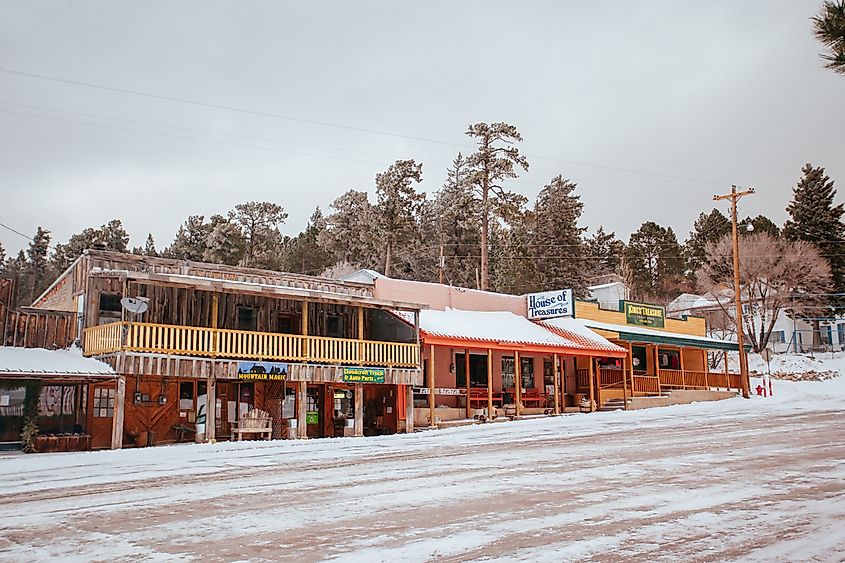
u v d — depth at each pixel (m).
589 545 7.77
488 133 50.91
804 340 63.22
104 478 13.30
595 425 25.52
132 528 8.91
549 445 19.00
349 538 8.24
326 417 26.50
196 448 19.16
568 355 33.88
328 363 23.92
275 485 12.30
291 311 26.53
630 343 37.25
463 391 29.64
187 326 22.02
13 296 21.52
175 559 7.43
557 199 62.88
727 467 13.97
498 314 33.69
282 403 25.25
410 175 55.84
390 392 27.31
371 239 58.09
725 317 59.75
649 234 90.25
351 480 12.84
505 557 7.31
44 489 12.03
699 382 41.34
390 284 30.31
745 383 39.12
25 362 19.23
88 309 21.94
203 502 10.66
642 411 32.31
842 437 19.58
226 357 21.69
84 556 7.59
